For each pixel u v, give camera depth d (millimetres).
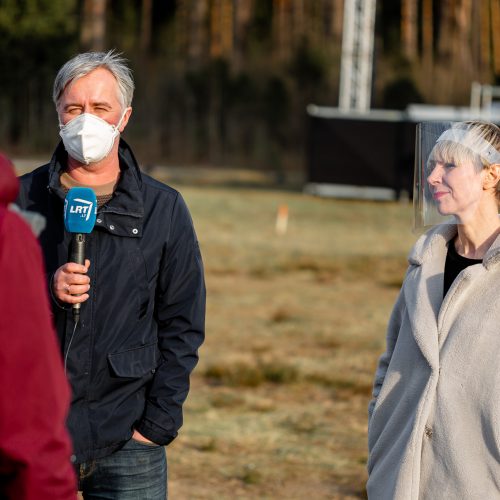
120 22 95312
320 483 11227
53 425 3471
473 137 5672
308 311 22766
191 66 88000
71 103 5840
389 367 5742
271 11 102000
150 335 5992
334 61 85188
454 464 5352
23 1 79812
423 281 5707
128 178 5891
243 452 12211
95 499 6027
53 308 5656
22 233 3541
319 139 54000
